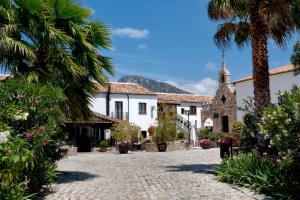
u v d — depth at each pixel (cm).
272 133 896
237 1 1544
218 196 1013
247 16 1708
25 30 1284
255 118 1430
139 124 4656
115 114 4538
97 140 4159
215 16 1603
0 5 1238
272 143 886
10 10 1230
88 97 1445
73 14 1308
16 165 668
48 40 1256
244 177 1151
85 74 1338
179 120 4459
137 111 4662
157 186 1205
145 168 1767
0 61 1248
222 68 4597
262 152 1296
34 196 966
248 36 1808
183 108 5462
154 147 3416
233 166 1280
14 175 672
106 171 1677
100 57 1438
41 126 987
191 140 4241
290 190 923
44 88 1061
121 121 3419
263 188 1029
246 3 1612
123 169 1748
